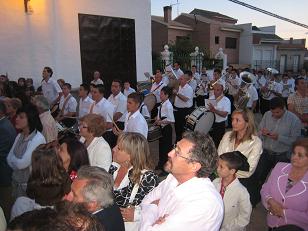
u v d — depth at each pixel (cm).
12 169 408
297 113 632
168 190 214
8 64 917
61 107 775
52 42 970
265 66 3500
